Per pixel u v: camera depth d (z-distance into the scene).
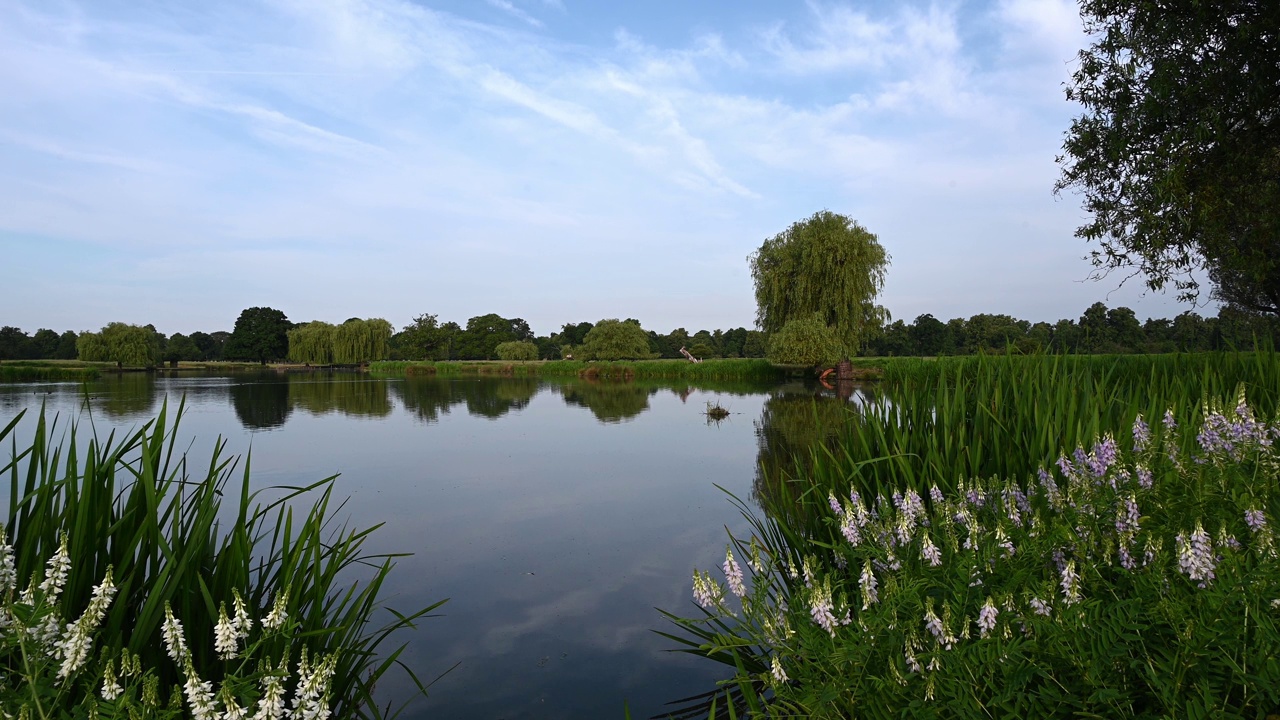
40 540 2.86
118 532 2.98
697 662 4.66
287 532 3.47
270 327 90.56
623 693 4.26
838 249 37.25
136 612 2.96
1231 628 1.99
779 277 39.53
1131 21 9.18
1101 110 9.69
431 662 4.71
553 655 4.78
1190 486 2.94
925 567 2.95
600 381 45.97
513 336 105.50
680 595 5.86
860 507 3.61
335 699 3.59
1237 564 2.20
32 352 87.31
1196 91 8.18
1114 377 7.31
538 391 33.91
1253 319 12.10
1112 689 2.02
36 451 2.94
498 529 7.91
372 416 20.64
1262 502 2.69
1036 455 4.38
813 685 2.62
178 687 2.15
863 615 2.66
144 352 68.00
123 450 3.13
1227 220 8.71
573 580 6.25
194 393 30.59
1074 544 2.71
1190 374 6.08
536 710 4.06
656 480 10.56
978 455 4.72
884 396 6.18
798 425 17.03
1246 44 7.82
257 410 22.39
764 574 3.63
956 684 2.25
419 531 7.84
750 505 8.84
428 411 22.36
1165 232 8.72
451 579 6.30
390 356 77.56
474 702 4.18
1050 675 2.20
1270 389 5.63
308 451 13.62
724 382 41.75
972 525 2.95
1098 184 10.15
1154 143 9.03
